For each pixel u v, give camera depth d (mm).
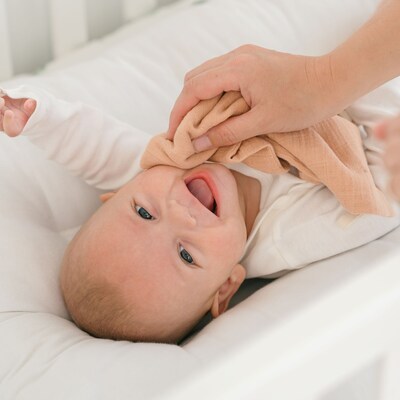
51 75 1188
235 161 937
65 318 958
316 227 962
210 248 917
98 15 1447
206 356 776
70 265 946
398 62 827
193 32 1237
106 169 1061
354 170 938
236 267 983
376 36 819
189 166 944
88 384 748
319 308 536
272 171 960
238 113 894
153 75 1193
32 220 1027
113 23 1479
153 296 906
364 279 544
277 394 531
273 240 986
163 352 792
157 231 920
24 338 844
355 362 563
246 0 1284
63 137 1018
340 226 946
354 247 950
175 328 939
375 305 540
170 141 945
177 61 1214
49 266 983
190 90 898
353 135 988
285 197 999
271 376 523
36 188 1061
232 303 1051
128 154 1055
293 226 980
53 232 1054
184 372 739
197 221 921
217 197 941
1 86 1143
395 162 410
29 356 817
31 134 996
